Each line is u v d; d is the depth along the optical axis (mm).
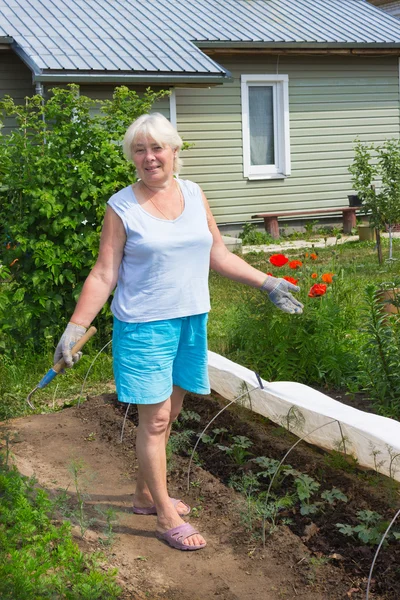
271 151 16062
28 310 6605
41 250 6578
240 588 3193
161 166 3336
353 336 6395
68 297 6891
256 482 3963
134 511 3887
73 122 7008
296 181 16172
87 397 5754
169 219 3385
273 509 3633
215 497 3979
